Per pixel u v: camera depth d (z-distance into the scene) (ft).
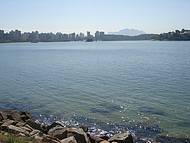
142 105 140.87
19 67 335.26
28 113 119.55
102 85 200.75
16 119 105.70
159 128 106.73
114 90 180.65
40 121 118.83
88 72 279.69
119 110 132.98
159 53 578.25
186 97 155.33
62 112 131.23
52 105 144.36
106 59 455.63
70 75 257.75
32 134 78.23
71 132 81.25
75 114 127.75
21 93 175.01
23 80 227.81
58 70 301.02
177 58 449.06
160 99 152.46
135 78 232.12
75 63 390.42
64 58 485.97
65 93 173.58
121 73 268.00
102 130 106.42
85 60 441.27
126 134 83.61
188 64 347.56
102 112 130.41
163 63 369.09
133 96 161.79
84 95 167.12
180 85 192.34
